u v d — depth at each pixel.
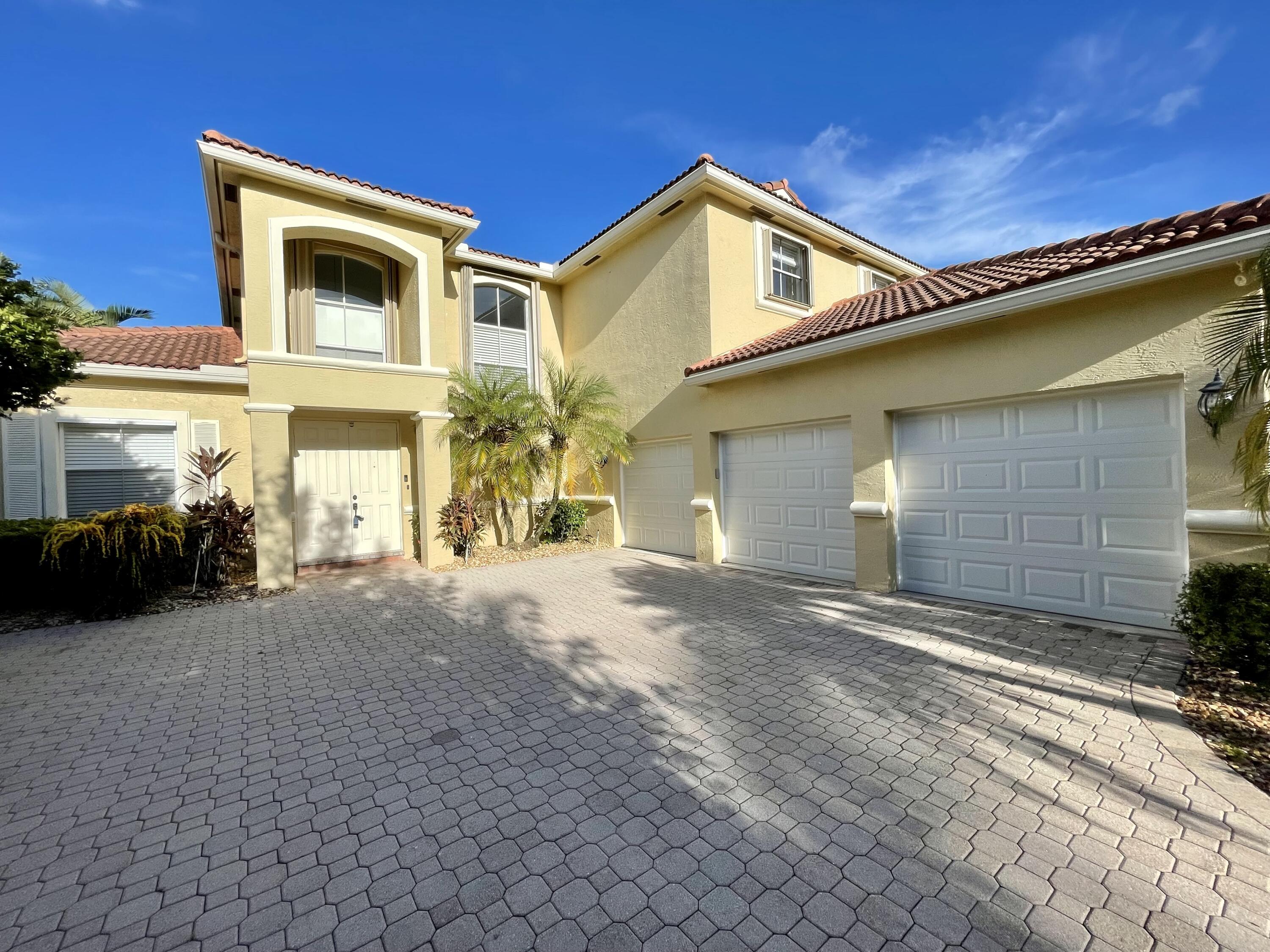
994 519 6.31
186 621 6.75
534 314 13.20
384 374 9.58
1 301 6.10
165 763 3.45
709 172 9.34
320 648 5.68
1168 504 5.09
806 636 5.62
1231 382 3.75
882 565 7.14
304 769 3.35
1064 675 4.36
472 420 10.89
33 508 8.86
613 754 3.42
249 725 3.97
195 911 2.23
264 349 8.54
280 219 8.69
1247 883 2.21
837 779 3.06
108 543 6.73
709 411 9.80
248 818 2.87
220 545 8.41
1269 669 3.67
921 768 3.15
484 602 7.51
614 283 12.17
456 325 12.14
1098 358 5.29
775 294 11.20
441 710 4.15
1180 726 3.49
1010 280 5.80
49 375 6.27
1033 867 2.34
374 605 7.42
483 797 3.00
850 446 7.78
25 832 2.78
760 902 2.19
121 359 9.72
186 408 10.02
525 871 2.41
